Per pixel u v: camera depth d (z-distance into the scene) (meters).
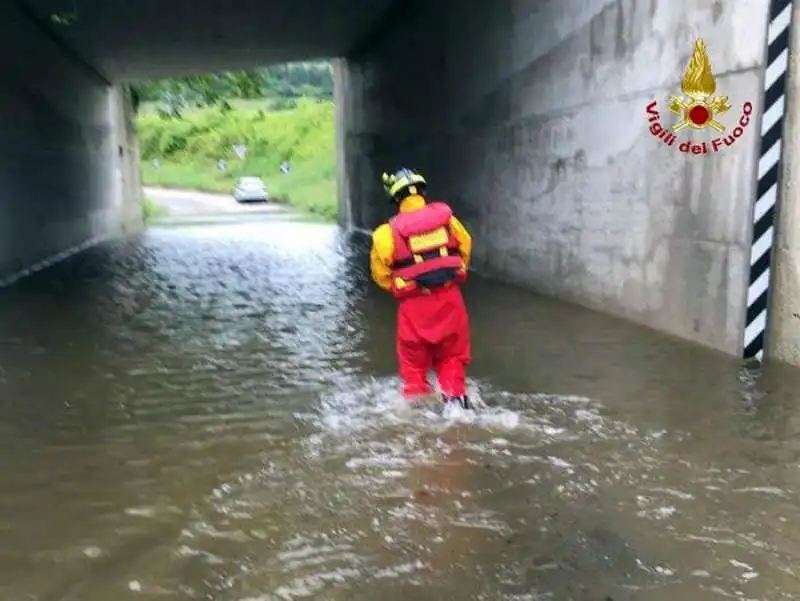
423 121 16.33
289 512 4.31
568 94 9.77
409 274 5.77
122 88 25.48
